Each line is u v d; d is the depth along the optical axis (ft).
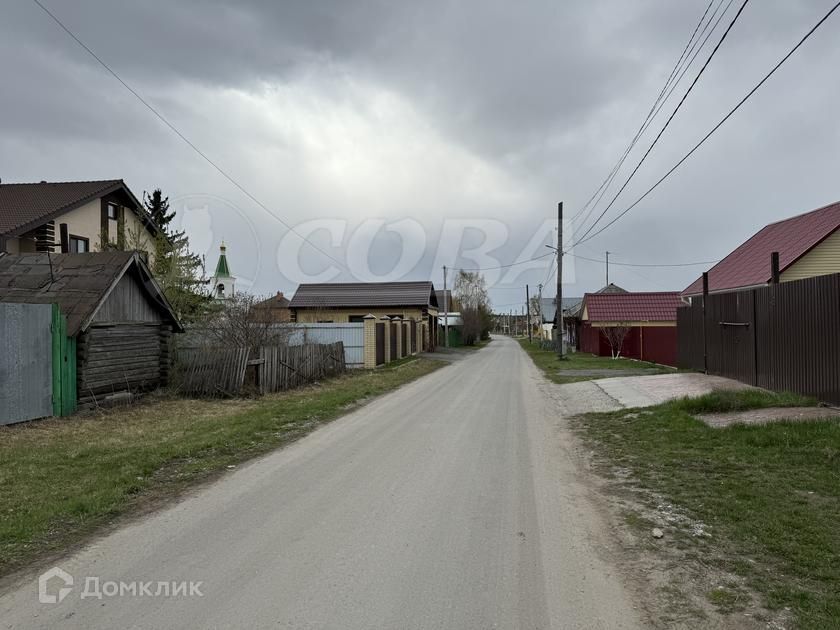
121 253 42.22
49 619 11.09
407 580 12.74
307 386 55.62
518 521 16.74
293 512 17.52
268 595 12.03
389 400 45.19
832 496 17.99
